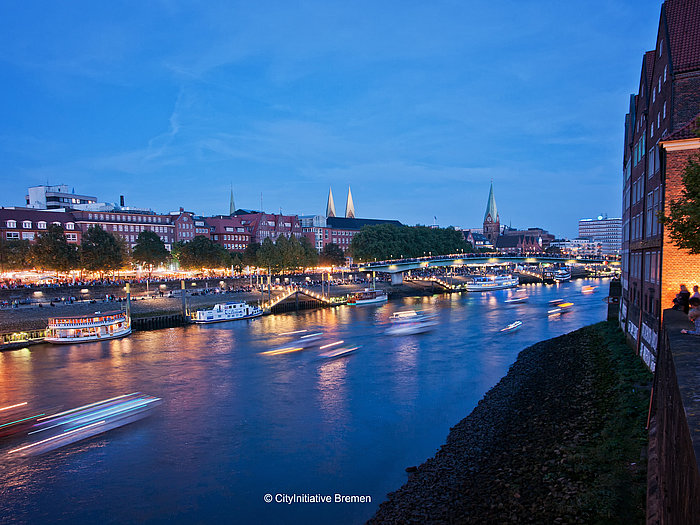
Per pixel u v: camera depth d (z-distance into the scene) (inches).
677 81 1354.6
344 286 5871.1
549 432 1273.4
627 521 803.4
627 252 2324.1
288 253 6043.3
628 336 2037.4
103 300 3732.8
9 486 1208.2
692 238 911.7
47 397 1851.6
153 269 5408.5
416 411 1628.9
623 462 993.5
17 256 4394.7
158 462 1315.2
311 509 1063.0
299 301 4805.6
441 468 1171.3
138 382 2041.1
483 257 6702.8
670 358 609.3
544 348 2438.5
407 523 940.6
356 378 2052.2
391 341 2871.6
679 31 1424.7
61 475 1256.8
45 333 3006.9
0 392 1915.6
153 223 6525.6
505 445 1247.5
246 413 1659.7
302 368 2250.2
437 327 3341.5
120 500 1132.5
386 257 7047.2
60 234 4185.5
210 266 5718.5
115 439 1465.3
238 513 1064.2
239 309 3998.5
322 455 1323.8
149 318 3528.5
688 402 400.5
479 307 4530.0
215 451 1371.8
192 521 1043.9
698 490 283.9
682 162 1268.5
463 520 916.6
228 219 7716.5
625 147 2608.3
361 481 1174.3
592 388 1556.3
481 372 2095.2
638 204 1904.5
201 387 1962.4
